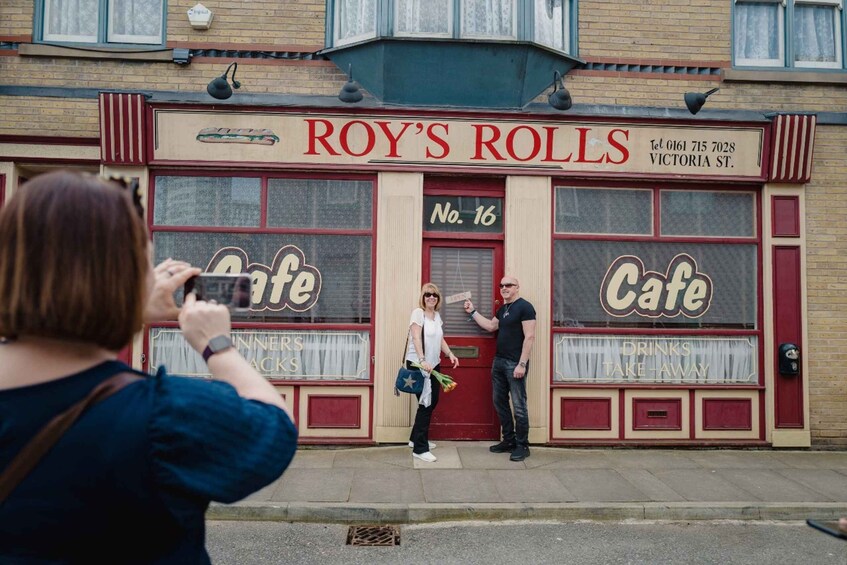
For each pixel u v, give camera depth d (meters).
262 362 7.49
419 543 5.00
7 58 7.39
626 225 7.76
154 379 1.26
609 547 4.95
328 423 7.42
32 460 1.13
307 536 5.12
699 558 4.75
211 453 1.20
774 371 7.64
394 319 7.41
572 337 7.66
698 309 7.76
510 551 4.85
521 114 7.42
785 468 6.86
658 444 7.58
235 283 1.55
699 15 7.80
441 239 7.64
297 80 7.54
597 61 7.72
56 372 1.21
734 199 7.84
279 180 7.56
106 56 7.40
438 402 7.58
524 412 6.97
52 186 1.22
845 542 5.09
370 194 7.61
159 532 1.20
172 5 7.49
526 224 7.54
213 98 7.36
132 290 1.25
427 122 7.43
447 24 7.43
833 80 7.81
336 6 7.57
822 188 7.79
